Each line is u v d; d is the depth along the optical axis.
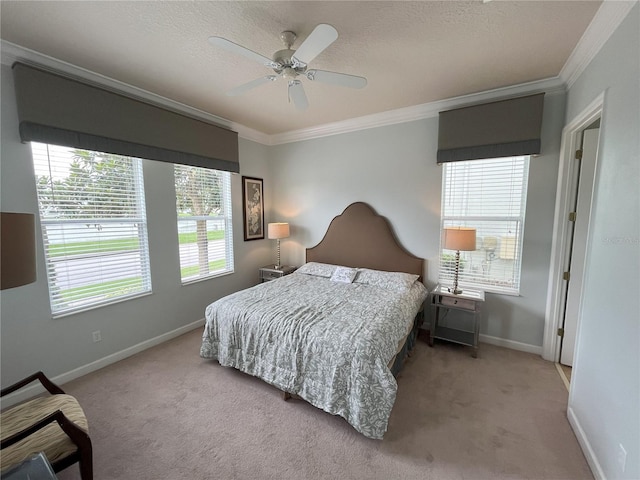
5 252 1.10
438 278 3.26
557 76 2.40
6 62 1.94
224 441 1.74
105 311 2.58
